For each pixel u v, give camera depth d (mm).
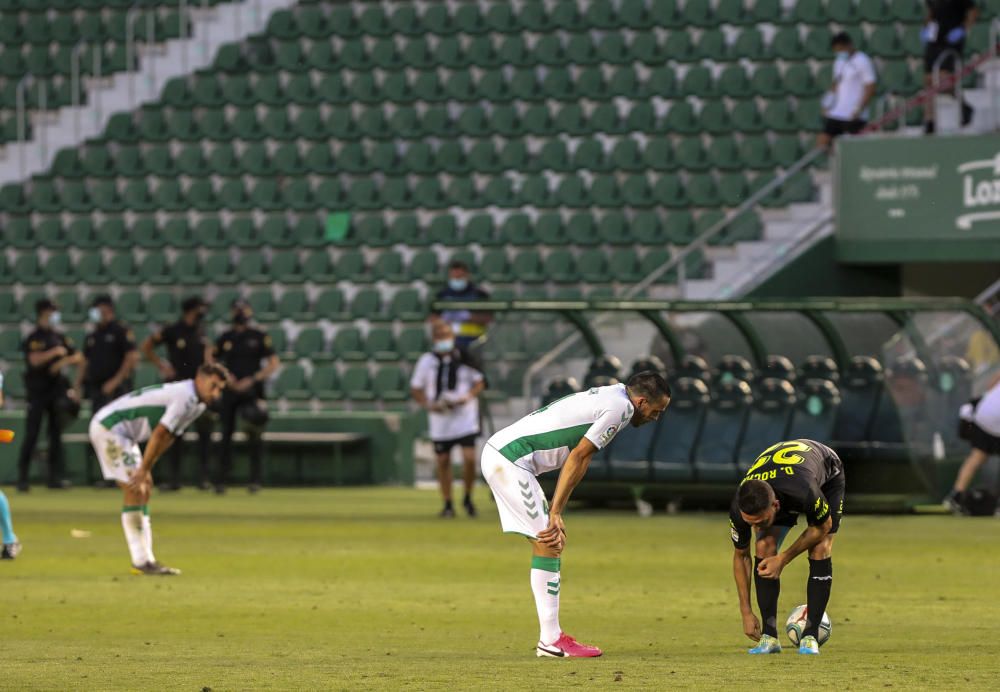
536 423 31750
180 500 76312
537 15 116750
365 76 116812
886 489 67000
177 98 119375
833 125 87812
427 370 66438
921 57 105000
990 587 43844
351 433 87375
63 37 125125
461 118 112250
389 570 48469
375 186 109625
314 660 30328
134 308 105688
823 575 30828
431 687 26250
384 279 101875
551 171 106125
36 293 108000
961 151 82625
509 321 74625
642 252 99750
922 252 83125
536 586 31031
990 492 66625
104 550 54125
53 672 28375
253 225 109500
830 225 85125
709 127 105938
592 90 111750
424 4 119938
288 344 100562
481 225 105062
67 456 87625
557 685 26422
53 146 119938
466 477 67125
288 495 80000
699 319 72000
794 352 71938
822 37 107938
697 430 67875
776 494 29703
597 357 72438
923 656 30531
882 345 69062
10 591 43031
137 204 112688
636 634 34750
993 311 75500
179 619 37500
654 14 114062
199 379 46844
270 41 120875
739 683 26594
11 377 99438
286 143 114062
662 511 70500
